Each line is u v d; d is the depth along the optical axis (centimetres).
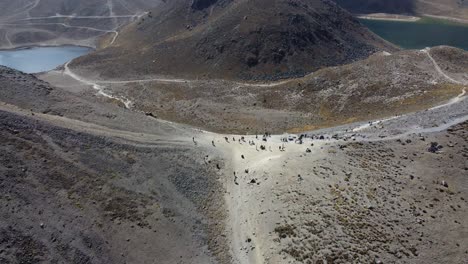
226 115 9662
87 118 6462
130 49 17262
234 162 6181
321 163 5653
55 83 13750
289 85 11100
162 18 19138
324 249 4250
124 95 12131
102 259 4184
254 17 15438
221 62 14375
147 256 4403
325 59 14838
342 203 4809
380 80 9700
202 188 5538
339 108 9269
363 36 17550
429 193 4822
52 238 4097
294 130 8194
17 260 3794
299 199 4988
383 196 4850
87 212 4516
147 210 4878
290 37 14838
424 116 6738
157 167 5634
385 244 4206
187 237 4747
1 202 4153
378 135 6312
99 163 5216
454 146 5547
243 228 4891
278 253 4384
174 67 14675
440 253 4062
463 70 9644
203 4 18425
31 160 4747
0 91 6309
